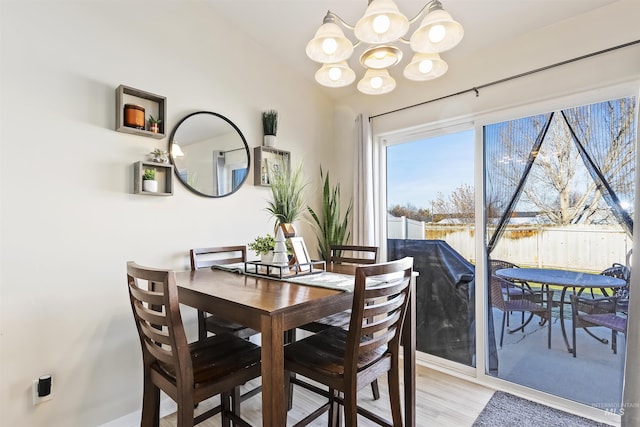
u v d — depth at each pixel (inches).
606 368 72.6
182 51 86.6
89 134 70.3
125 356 74.4
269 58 109.0
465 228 98.6
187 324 86.5
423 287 107.8
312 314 49.3
